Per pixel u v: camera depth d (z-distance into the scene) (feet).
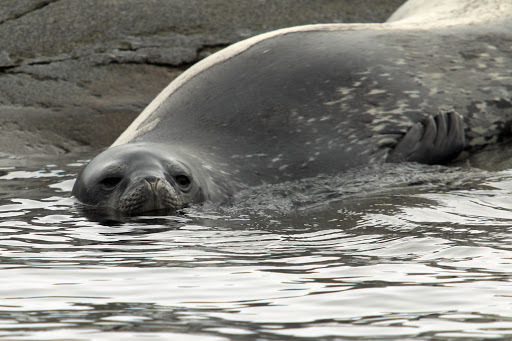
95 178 65.51
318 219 58.08
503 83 85.92
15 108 105.19
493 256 45.19
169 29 118.32
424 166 77.36
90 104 106.83
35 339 32.91
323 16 124.06
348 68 83.76
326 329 33.91
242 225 57.00
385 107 81.71
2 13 119.44
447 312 35.83
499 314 35.45
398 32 89.66
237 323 34.83
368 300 37.70
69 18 118.83
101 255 48.14
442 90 83.97
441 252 46.50
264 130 78.84
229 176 72.18
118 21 118.62
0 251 49.52
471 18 94.84
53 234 54.70
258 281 41.42
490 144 85.15
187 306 37.42
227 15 121.70
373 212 59.16
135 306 37.52
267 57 84.89
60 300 38.58
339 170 76.48
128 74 111.86
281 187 72.13
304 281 41.27
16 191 72.18
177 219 59.21
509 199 61.52
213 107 81.41
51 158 92.84
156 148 69.00
